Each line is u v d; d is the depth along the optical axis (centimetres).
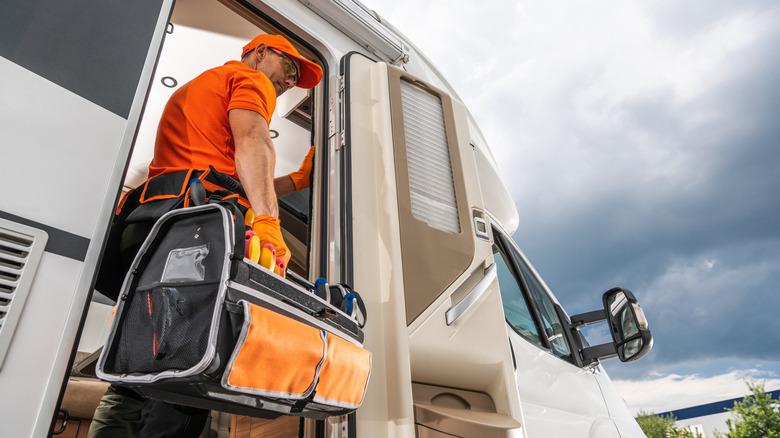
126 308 100
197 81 151
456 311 175
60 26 117
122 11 130
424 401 164
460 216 198
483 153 268
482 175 264
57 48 114
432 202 193
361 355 125
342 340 118
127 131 121
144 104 127
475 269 190
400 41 241
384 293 166
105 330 280
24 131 104
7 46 106
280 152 290
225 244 93
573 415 224
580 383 241
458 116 228
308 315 108
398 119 199
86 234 107
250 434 187
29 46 110
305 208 285
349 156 185
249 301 94
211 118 145
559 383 228
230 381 86
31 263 97
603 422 238
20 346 92
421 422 154
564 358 246
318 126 198
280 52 175
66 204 105
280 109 259
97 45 122
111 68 123
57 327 97
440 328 170
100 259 107
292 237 278
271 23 201
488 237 204
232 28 226
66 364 96
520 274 257
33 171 102
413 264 174
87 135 113
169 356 89
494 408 178
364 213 178
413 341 162
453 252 186
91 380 206
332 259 170
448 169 208
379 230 178
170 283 96
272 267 109
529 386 212
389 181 183
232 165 143
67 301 100
